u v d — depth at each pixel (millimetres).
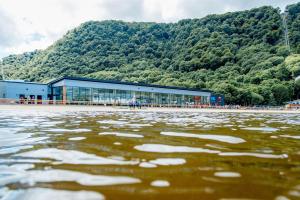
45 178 1822
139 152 2840
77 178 1825
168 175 1909
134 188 1604
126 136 4219
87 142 3533
